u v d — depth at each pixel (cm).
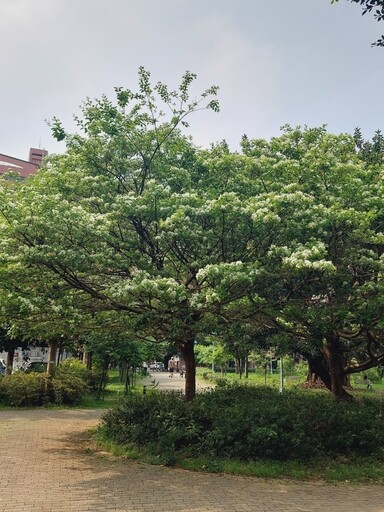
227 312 977
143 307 925
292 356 2589
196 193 948
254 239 929
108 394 2289
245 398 1167
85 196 1017
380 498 694
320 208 860
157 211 888
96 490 696
